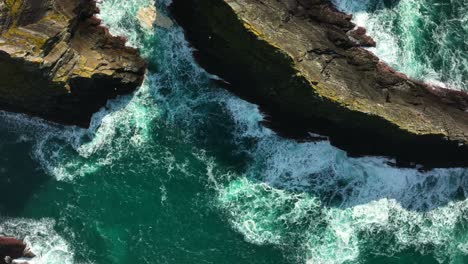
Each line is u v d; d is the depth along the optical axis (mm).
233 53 49969
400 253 51156
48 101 50438
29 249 49844
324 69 48938
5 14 44969
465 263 51188
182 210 51312
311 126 52500
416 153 52594
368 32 52656
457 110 51781
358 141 52406
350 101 48688
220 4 46156
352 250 51062
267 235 51062
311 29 49344
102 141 52688
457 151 52094
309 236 51250
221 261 50156
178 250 50281
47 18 47312
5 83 48406
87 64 49281
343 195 52500
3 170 51500
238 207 51656
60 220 50719
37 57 45250
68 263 49750
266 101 52406
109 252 50062
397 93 50812
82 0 50000
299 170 52781
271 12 47312
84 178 51750
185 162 52531
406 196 52719
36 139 52594
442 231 52000
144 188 51719
